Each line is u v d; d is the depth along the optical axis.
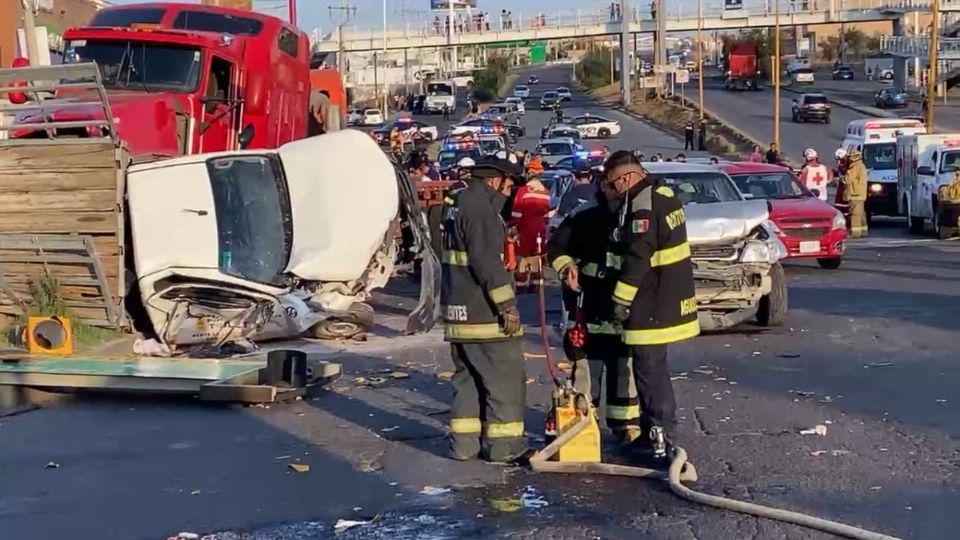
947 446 8.09
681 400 9.85
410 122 67.44
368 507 7.08
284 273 13.64
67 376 10.65
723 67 124.44
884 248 23.89
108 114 13.05
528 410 9.56
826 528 6.30
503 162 7.67
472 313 7.71
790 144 60.72
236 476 7.91
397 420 9.47
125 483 7.81
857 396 9.84
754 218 13.23
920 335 12.83
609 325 8.05
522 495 7.18
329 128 21.36
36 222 13.19
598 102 108.69
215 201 13.66
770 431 8.67
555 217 18.11
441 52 142.62
